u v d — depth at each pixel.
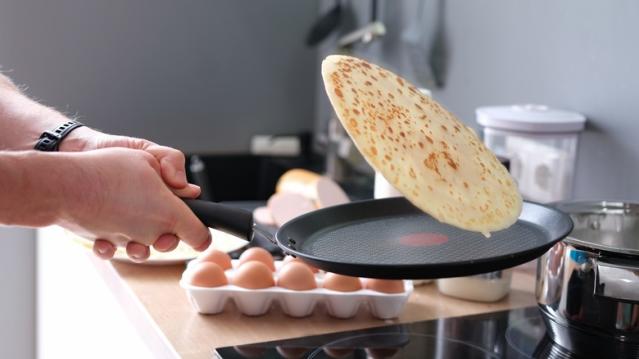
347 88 1.02
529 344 1.16
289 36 2.28
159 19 2.15
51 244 1.66
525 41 1.55
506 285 1.29
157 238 1.08
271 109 2.30
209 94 2.23
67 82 2.09
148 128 2.19
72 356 1.57
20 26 2.04
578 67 1.45
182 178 1.11
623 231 1.21
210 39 2.21
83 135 1.21
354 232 1.14
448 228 1.15
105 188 1.04
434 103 1.11
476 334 1.19
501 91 1.61
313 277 1.23
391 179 0.98
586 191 1.45
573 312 1.11
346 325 1.21
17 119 1.24
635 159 1.37
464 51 1.70
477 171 1.06
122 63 2.13
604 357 1.10
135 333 1.27
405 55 1.90
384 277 0.99
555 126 1.39
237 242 1.44
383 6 1.97
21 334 1.90
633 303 1.08
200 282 1.22
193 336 1.17
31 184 1.02
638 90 1.35
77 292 1.52
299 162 2.16
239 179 2.23
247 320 1.22
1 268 1.87
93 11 2.08
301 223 1.12
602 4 1.40
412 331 1.20
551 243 1.02
